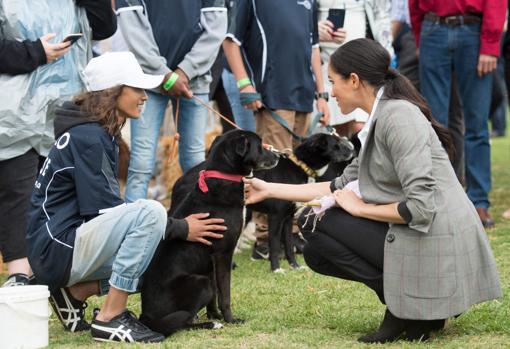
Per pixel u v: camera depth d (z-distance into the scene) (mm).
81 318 4121
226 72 7227
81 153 3789
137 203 3777
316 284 5129
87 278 3973
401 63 8758
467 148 7227
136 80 3906
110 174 3838
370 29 6848
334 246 3809
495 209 8039
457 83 7270
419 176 3438
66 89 4961
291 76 6094
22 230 4852
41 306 3703
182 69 5559
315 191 4246
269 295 4871
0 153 4734
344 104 3809
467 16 7016
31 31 4801
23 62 4719
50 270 3844
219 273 4199
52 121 4918
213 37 5656
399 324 3691
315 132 6715
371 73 3691
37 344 3701
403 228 3576
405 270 3553
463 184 8234
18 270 4867
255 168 4230
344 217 3783
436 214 3541
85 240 3758
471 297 3613
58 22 4930
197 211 4164
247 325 4117
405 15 8617
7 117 4691
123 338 3779
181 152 5902
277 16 6031
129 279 3775
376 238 3701
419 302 3533
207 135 7812
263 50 6086
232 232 4156
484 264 3689
